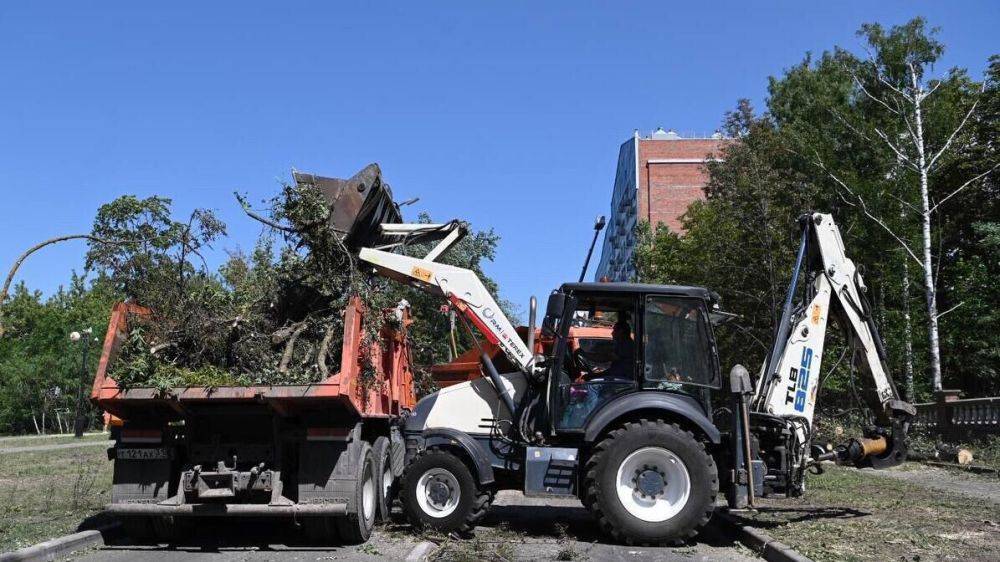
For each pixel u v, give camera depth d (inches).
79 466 733.3
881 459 418.0
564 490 371.2
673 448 356.2
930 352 950.4
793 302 426.0
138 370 335.9
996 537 343.6
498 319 402.3
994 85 1095.0
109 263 368.5
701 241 998.4
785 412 393.4
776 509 426.0
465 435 380.5
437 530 369.4
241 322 369.7
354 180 409.4
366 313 369.1
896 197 1071.6
